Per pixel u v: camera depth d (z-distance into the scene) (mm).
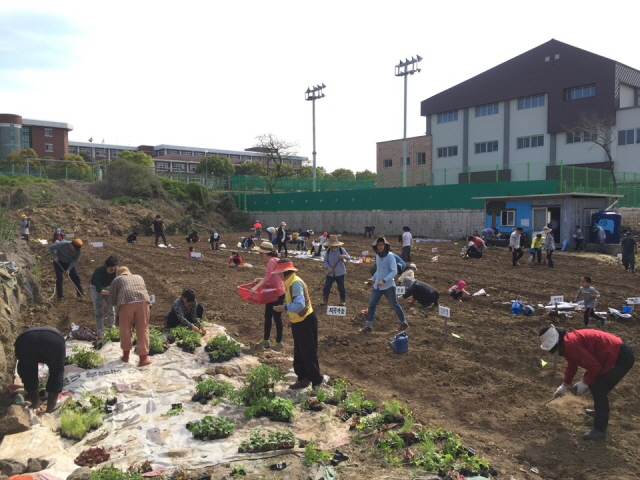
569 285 16312
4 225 19266
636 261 21906
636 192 36344
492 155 50219
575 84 44000
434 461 5266
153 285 16234
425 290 12656
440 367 8531
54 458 5273
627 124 41750
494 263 21891
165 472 4988
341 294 13156
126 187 46406
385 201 40188
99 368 7754
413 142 56312
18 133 78375
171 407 6473
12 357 8508
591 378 6043
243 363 8141
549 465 5645
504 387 7699
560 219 26141
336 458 5355
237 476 4934
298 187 57562
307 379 7145
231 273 18984
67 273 13453
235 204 52062
